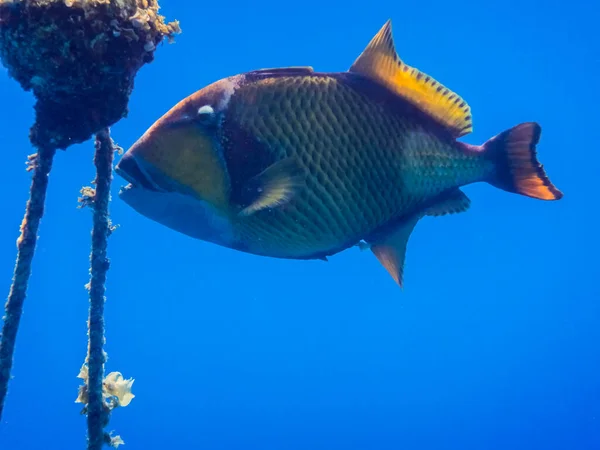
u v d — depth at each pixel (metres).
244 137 0.91
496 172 1.02
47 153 0.98
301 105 0.92
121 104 0.97
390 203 0.98
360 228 0.97
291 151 0.92
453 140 1.00
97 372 1.10
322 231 0.95
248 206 0.91
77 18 0.89
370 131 0.95
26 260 1.02
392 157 0.96
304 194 0.93
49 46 0.89
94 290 1.10
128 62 0.94
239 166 0.91
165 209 0.94
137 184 0.92
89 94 0.94
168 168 0.90
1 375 1.02
